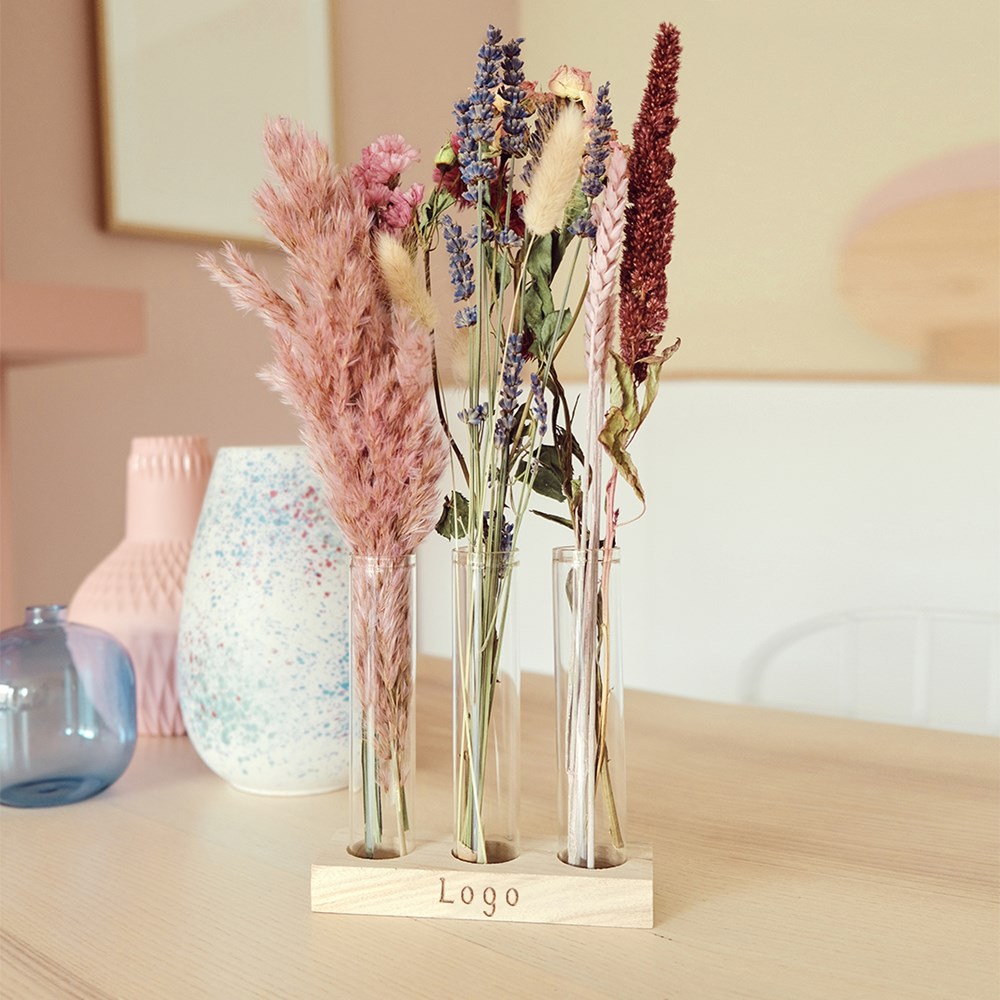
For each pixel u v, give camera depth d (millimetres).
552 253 616
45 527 1772
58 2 1747
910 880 706
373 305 629
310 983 582
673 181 2525
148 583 1102
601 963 596
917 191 2322
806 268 2408
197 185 1929
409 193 639
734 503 2445
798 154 2404
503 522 657
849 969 582
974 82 2234
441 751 1008
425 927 651
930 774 940
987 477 2178
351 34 2129
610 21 2479
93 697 895
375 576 666
